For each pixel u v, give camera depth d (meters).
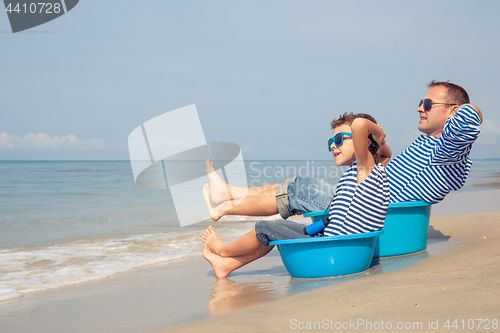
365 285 2.06
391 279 2.14
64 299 2.67
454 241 3.39
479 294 1.62
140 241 5.10
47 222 7.19
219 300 2.26
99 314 2.23
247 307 1.99
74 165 34.28
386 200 2.44
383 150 3.13
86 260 4.05
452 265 2.33
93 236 5.66
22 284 3.16
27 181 16.42
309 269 2.50
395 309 1.58
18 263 3.92
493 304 1.48
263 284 2.58
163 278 3.18
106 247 4.75
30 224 7.00
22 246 4.93
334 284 2.21
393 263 2.68
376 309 1.61
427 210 3.09
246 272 3.19
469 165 2.94
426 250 3.06
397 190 3.03
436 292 1.74
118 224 6.86
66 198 11.05
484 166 39.38
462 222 4.14
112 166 32.16
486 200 7.18
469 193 9.26
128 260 4.04
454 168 2.87
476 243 3.16
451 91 3.00
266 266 3.42
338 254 2.42
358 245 2.43
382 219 2.48
